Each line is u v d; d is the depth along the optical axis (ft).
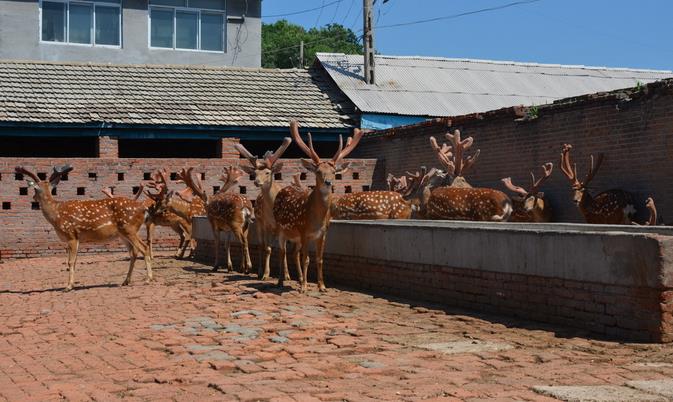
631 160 54.60
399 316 33.47
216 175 81.56
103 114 83.56
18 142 97.60
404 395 20.56
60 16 105.60
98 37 107.55
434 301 37.04
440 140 75.61
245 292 42.55
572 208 60.18
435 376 22.56
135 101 88.12
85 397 21.50
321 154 98.22
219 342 28.73
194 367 24.77
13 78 88.53
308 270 48.98
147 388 22.31
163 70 97.14
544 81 103.19
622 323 27.25
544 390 20.52
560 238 29.68
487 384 21.52
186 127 84.99
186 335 30.37
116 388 22.36
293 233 42.42
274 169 46.83
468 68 103.81
